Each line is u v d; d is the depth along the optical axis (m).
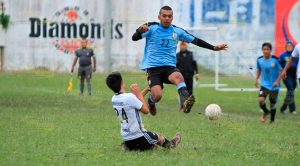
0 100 51.94
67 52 95.25
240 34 92.62
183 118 41.28
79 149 27.61
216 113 31.98
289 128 37.97
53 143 29.25
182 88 30.58
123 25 94.44
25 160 25.11
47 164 24.33
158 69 31.27
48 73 92.94
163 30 31.27
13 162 24.62
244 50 92.50
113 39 94.50
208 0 92.94
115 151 27.00
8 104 48.75
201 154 26.91
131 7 94.31
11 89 64.69
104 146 28.50
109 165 23.95
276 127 38.22
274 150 28.73
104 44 94.44
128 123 26.16
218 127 36.66
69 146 28.38
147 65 31.38
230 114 47.41
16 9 95.00
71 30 95.12
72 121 37.84
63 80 80.19
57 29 95.12
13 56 95.25
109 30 94.00
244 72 92.44
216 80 75.06
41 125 35.47
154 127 36.09
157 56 31.23
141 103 26.05
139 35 30.92
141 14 94.31
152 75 31.36
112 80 26.00
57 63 95.25
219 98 63.81
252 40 92.56
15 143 29.05
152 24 31.41
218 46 31.78
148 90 31.38
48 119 38.53
